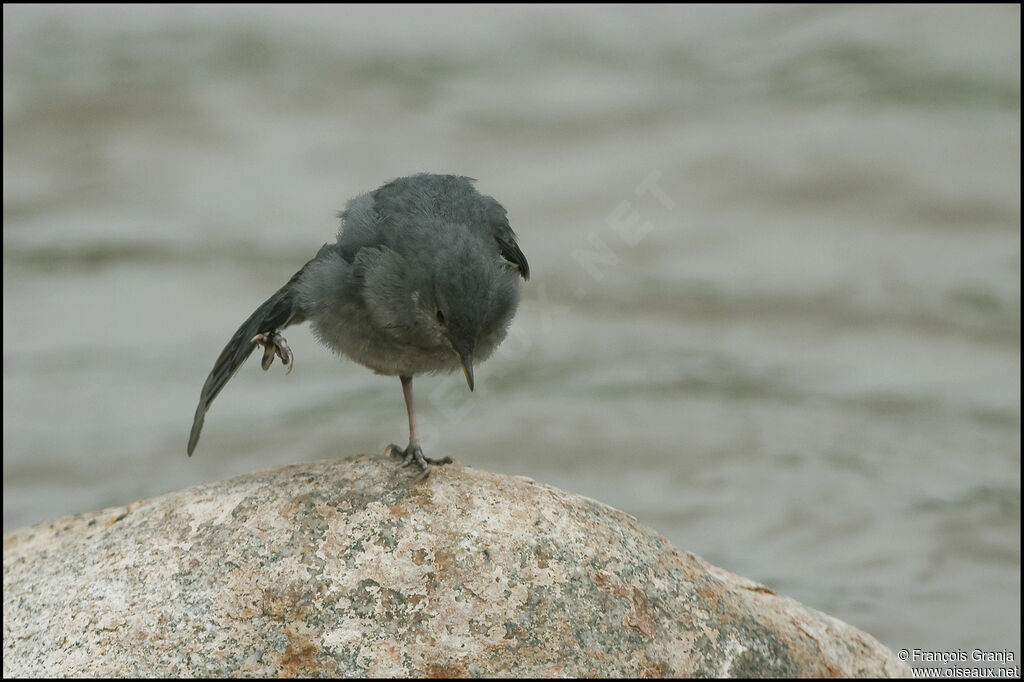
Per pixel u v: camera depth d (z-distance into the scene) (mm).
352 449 14102
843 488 12781
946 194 18375
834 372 15383
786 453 13617
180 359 15938
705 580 7309
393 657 6629
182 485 13398
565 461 13695
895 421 14250
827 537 11922
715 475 13266
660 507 12680
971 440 13852
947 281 16828
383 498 7352
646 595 7012
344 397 15461
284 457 14000
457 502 7309
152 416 14719
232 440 14336
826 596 10930
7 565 7582
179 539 7301
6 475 13516
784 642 7191
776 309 16594
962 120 19797
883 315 16391
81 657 6766
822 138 19578
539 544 7055
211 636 6762
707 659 6875
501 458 13820
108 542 7441
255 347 7648
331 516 7242
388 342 7512
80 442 14164
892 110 20156
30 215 19375
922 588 11055
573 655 6660
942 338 15938
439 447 14078
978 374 15219
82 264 18266
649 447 13820
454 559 6945
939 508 12477
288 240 18609
